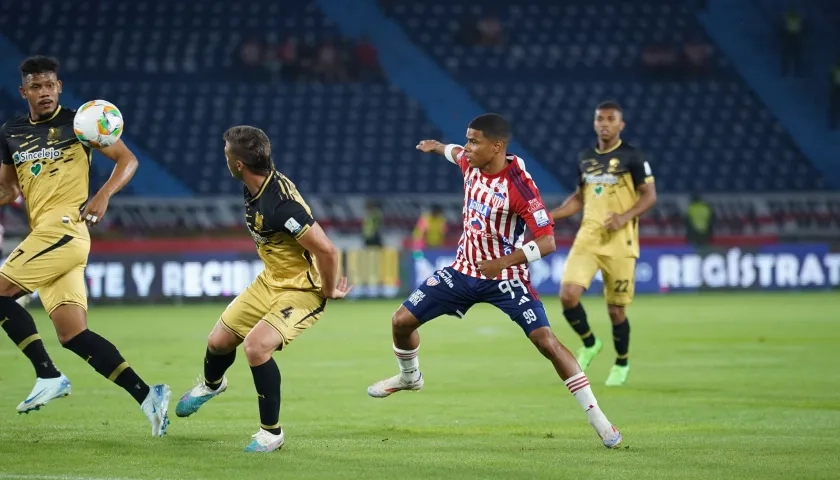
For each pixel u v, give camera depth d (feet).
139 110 355.97
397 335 79.15
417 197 305.73
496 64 388.37
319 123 360.89
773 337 163.53
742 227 310.65
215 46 377.91
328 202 303.27
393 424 85.05
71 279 76.33
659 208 310.45
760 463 67.51
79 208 77.00
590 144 366.43
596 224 113.91
